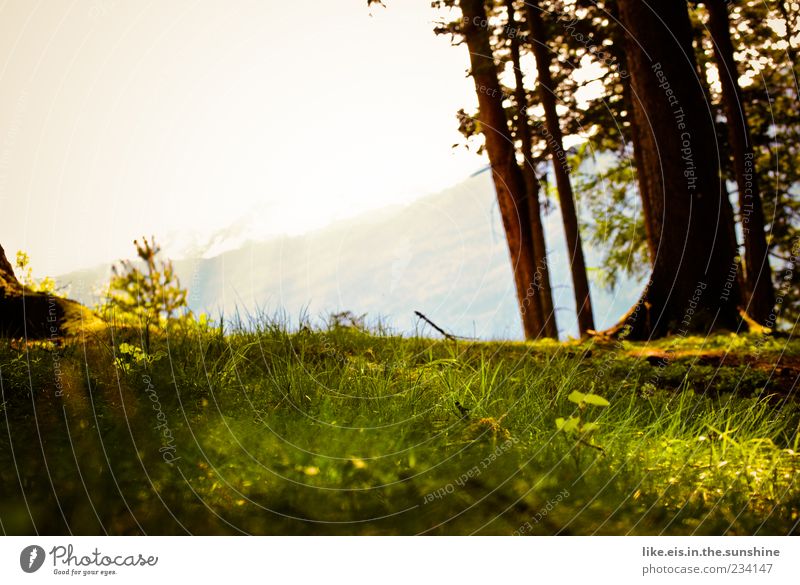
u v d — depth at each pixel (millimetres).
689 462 3887
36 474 3287
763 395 6109
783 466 3900
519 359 6883
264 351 5668
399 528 3090
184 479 3314
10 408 4016
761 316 13523
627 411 4770
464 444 3781
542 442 3895
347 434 3885
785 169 19359
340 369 5297
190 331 5875
